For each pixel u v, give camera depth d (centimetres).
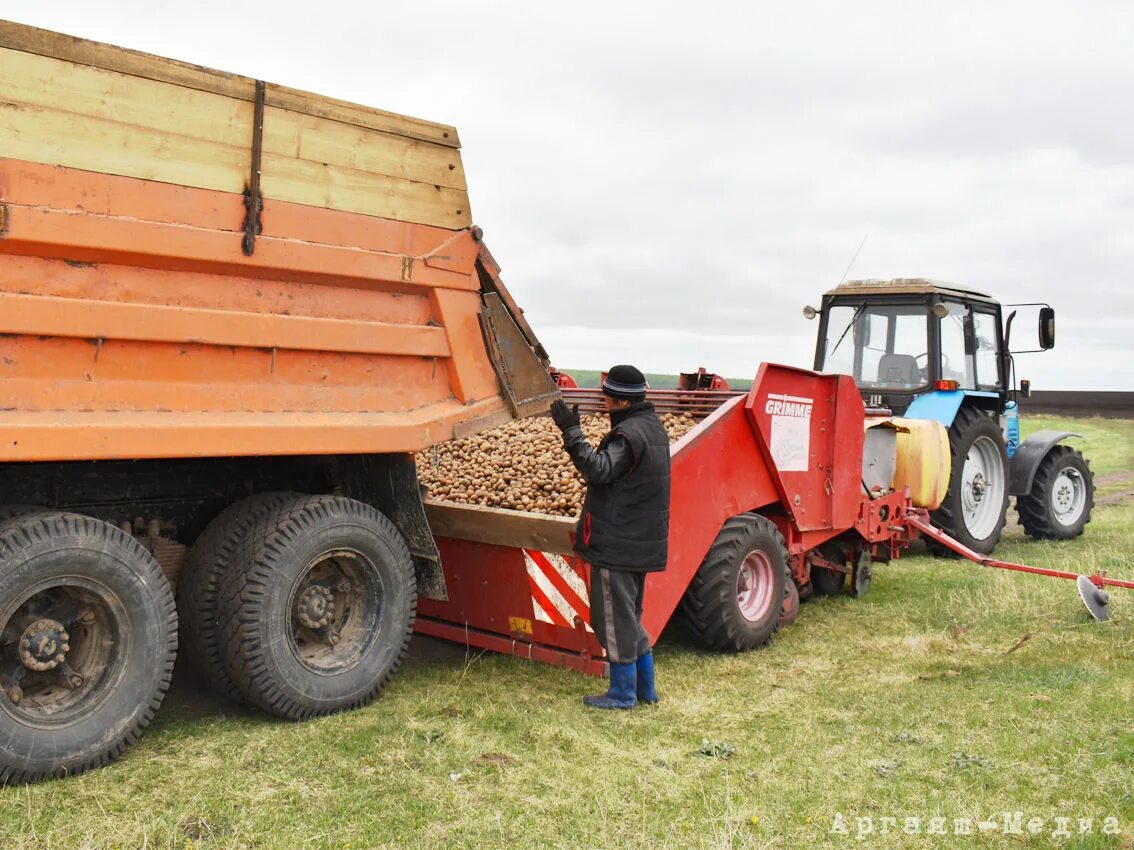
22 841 320
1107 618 638
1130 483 1667
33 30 354
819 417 657
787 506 630
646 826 345
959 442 941
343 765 395
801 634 629
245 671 431
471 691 498
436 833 338
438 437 482
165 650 401
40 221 352
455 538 554
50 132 357
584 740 428
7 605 355
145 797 358
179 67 391
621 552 462
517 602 538
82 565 374
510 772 392
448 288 491
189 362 398
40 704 376
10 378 351
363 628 474
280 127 422
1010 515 1359
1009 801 366
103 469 436
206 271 403
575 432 455
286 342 424
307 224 432
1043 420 2898
